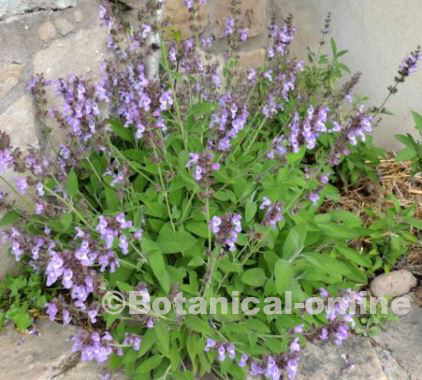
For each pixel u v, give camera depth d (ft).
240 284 1.69
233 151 1.97
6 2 1.65
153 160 1.68
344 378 1.62
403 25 2.55
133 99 1.68
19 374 1.54
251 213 1.72
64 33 1.90
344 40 2.71
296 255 1.60
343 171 2.41
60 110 1.97
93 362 1.60
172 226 1.71
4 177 1.80
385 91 2.71
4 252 1.84
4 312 1.75
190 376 1.47
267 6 2.77
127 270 1.66
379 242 2.08
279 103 2.31
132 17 2.26
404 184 2.48
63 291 1.86
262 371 1.44
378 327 1.83
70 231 1.79
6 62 1.71
